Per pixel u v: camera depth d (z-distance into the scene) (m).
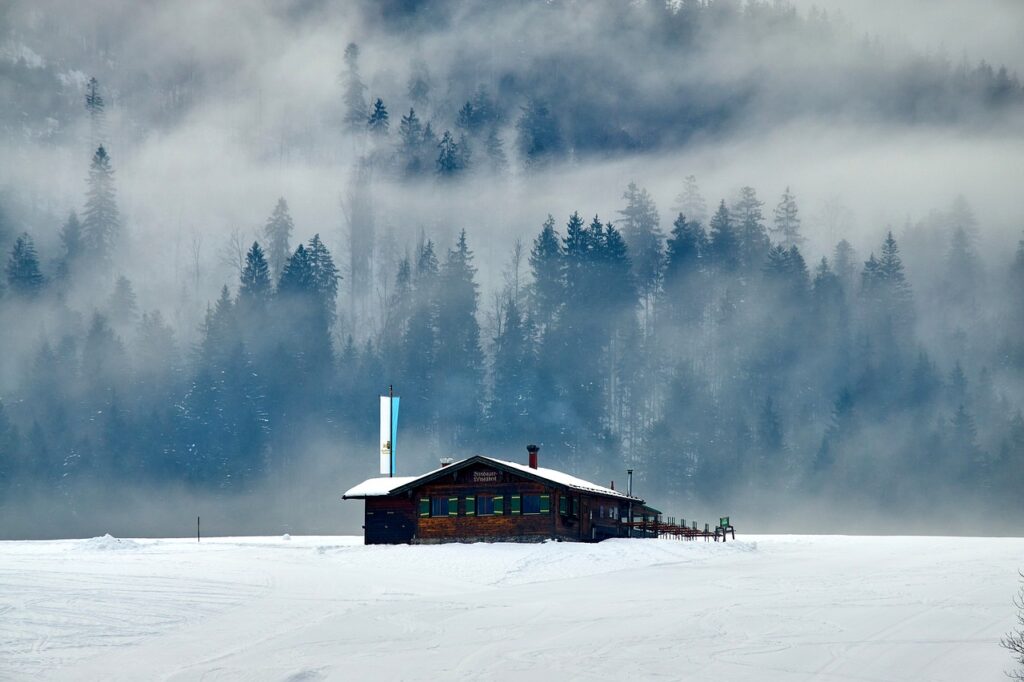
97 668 37.88
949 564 60.53
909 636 38.78
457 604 48.97
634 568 62.56
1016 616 41.75
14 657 39.28
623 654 37.62
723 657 36.69
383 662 37.66
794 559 67.50
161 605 49.31
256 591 53.91
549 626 42.91
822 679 33.66
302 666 37.50
